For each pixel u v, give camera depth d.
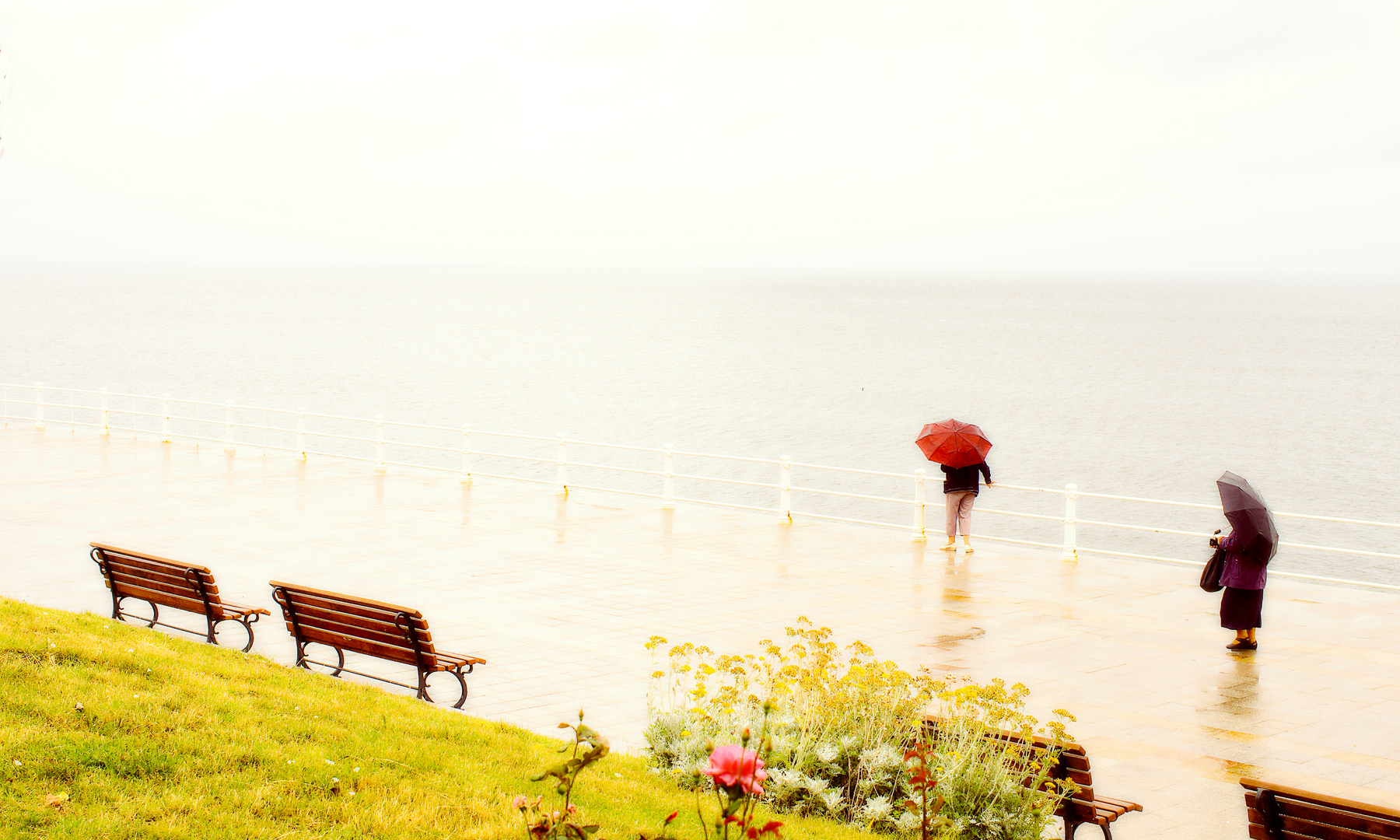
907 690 8.61
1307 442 77.44
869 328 195.38
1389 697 11.14
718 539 19.17
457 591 15.02
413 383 104.00
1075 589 15.80
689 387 104.38
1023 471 67.38
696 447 72.62
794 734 8.27
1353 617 14.41
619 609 14.23
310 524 19.66
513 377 110.31
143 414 30.25
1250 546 12.41
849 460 69.38
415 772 7.48
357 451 63.00
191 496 22.16
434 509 21.45
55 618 10.30
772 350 146.12
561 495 23.36
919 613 14.32
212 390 94.88
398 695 10.05
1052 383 111.06
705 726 8.53
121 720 7.49
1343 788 8.90
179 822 6.26
